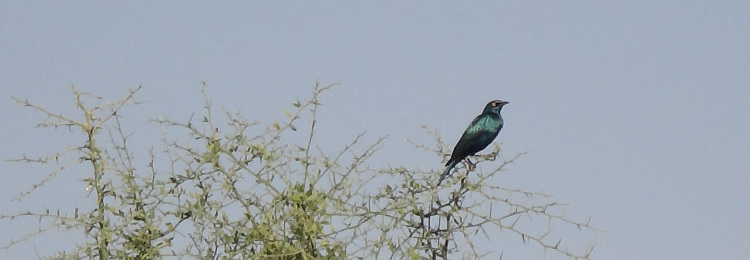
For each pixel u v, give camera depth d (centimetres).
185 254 1080
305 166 1098
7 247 1064
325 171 1096
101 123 1109
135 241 1077
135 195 1092
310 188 1084
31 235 1070
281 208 1082
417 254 1038
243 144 1105
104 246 1076
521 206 1134
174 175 1102
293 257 1046
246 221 1079
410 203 1098
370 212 1086
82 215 1093
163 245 1077
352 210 1077
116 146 1112
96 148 1102
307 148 1102
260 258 1041
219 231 1073
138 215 1078
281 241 1061
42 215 1079
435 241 1127
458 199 1153
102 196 1100
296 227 1046
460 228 1126
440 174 1157
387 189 1115
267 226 1049
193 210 1070
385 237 1067
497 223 1132
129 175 1095
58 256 1076
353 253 1056
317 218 1070
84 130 1102
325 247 1050
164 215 1091
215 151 1089
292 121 1105
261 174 1091
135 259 1079
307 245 1055
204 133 1112
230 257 1057
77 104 1110
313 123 1105
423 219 1131
